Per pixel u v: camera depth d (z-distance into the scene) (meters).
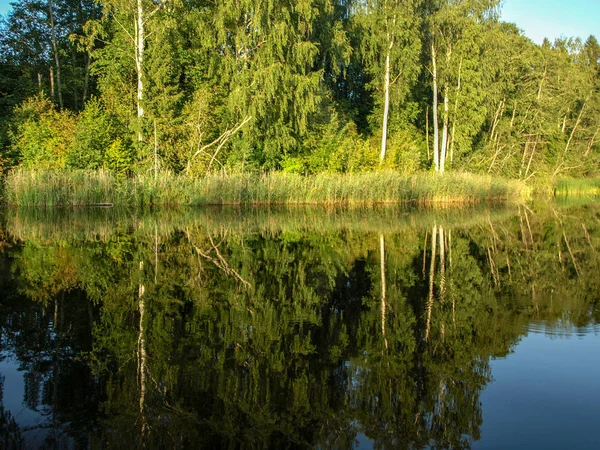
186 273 8.31
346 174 25.42
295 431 3.52
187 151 23.39
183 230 13.88
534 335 5.48
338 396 4.03
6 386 4.06
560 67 37.09
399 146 29.86
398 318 6.18
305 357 4.82
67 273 8.00
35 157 21.39
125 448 3.25
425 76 32.38
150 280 7.70
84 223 15.02
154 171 22.06
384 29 28.39
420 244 12.30
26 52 28.44
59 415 3.66
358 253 10.86
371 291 7.54
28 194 18.88
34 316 5.81
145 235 12.59
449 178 26.81
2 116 25.09
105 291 6.98
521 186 31.80
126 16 23.22
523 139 35.50
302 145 26.27
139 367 4.48
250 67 23.38
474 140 35.72
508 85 32.88
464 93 29.31
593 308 6.56
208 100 23.58
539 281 8.38
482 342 5.24
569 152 39.22
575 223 17.64
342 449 3.30
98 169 21.45
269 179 23.16
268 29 22.47
